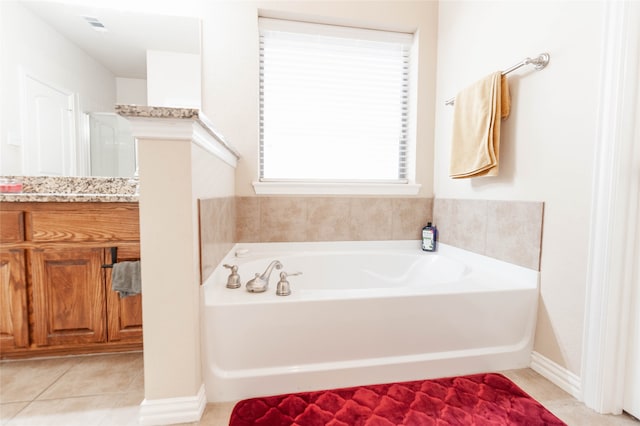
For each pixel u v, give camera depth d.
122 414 1.10
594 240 1.12
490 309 1.34
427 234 2.12
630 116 1.05
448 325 1.31
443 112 2.06
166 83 1.85
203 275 1.12
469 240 1.80
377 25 2.05
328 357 1.23
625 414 1.12
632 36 1.03
